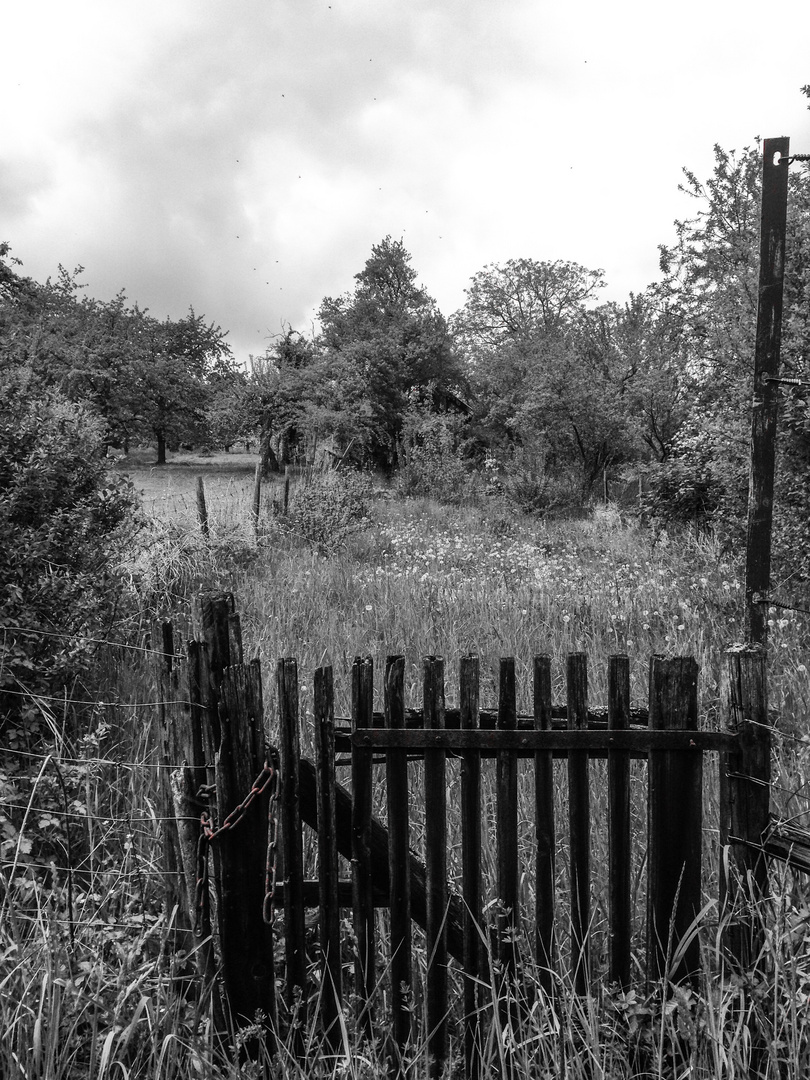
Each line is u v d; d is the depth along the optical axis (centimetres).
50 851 291
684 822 204
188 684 213
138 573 700
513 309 4306
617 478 2319
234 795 203
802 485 681
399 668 203
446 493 2378
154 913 264
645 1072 200
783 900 216
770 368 450
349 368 3219
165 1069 206
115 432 3428
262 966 208
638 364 2156
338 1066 204
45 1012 209
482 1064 197
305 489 1354
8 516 423
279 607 687
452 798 328
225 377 4334
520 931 210
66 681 391
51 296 3847
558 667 534
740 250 1132
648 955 207
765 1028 201
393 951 209
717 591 727
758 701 200
